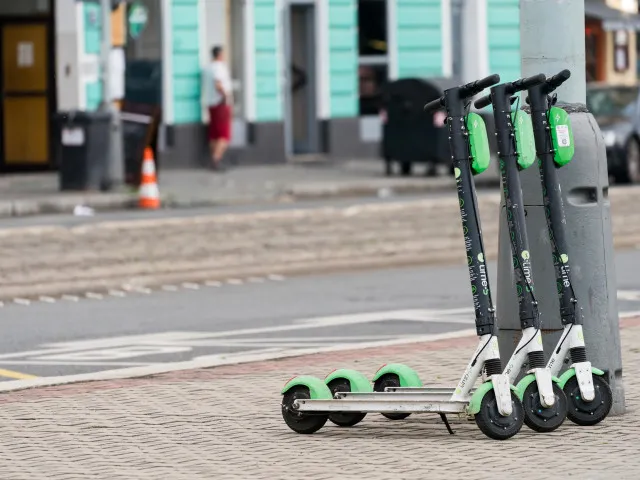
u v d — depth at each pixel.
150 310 20.48
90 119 34.50
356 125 45.50
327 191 36.19
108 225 23.86
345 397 11.80
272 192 35.12
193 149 42.31
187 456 11.02
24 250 22.78
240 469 10.56
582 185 12.21
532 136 11.48
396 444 11.28
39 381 14.29
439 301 20.98
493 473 10.24
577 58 12.41
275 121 43.84
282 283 23.31
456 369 14.37
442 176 39.50
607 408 11.72
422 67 46.47
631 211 28.64
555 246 11.70
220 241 24.67
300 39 45.09
